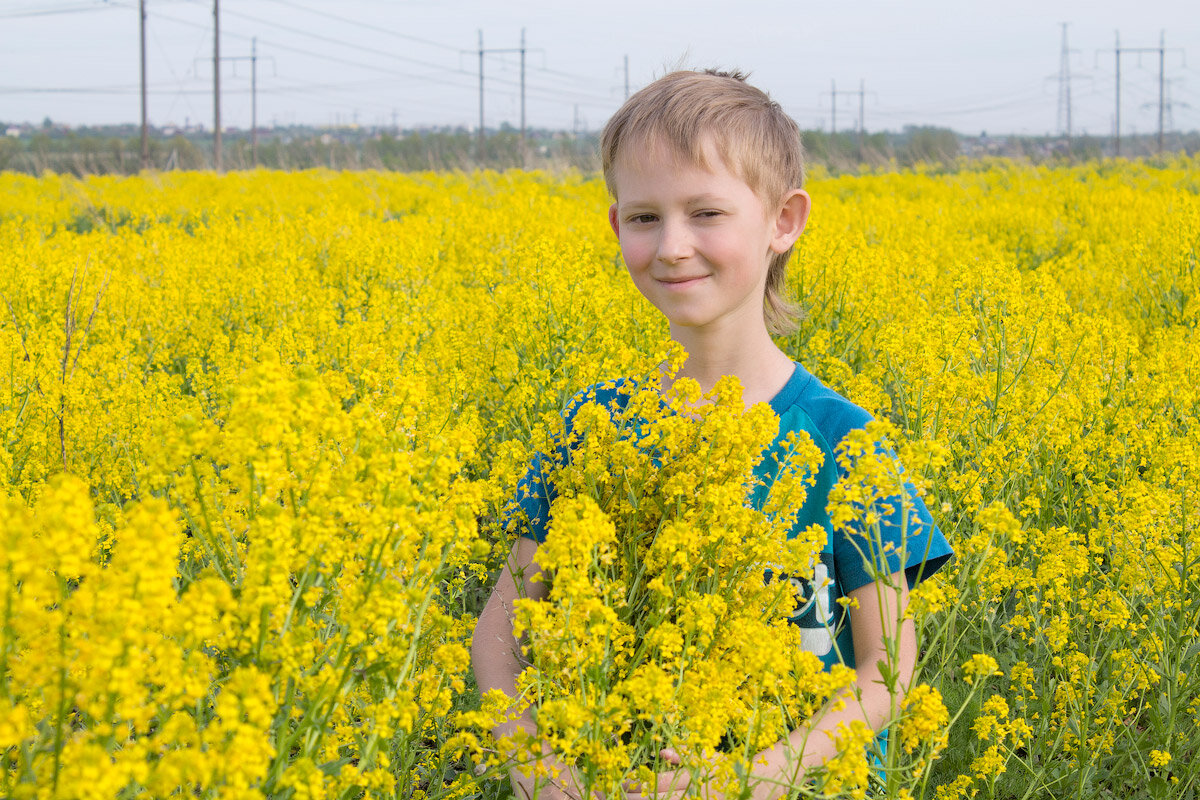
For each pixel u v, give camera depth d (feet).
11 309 21.59
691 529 5.94
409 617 5.48
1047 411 14.06
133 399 14.70
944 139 211.00
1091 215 46.52
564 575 5.47
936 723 5.93
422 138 224.33
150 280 29.71
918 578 7.06
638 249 7.29
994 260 18.71
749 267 7.24
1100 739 10.21
